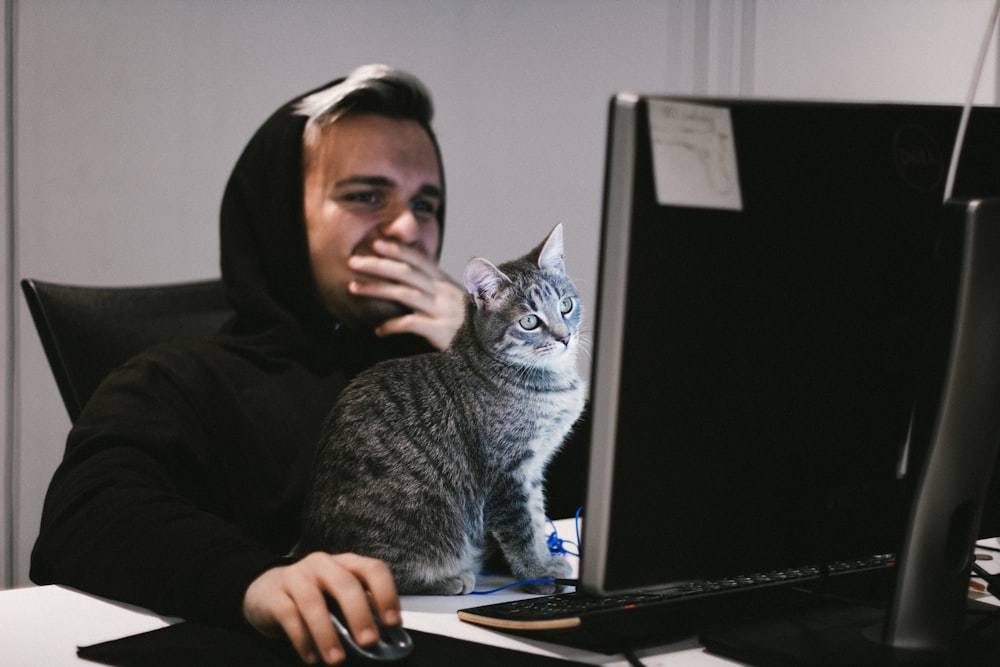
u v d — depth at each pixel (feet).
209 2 7.36
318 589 2.07
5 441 6.93
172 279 7.45
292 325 4.33
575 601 2.40
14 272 6.88
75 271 7.09
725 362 1.94
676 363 1.88
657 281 1.83
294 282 4.49
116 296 4.45
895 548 2.18
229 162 7.56
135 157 7.23
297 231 4.49
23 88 6.82
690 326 1.88
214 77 7.43
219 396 3.91
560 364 2.98
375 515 2.76
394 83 4.70
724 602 2.44
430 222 4.98
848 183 2.04
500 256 8.34
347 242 4.62
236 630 2.24
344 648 1.98
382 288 4.67
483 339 2.96
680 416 1.90
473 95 8.18
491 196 8.29
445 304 4.83
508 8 8.23
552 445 2.97
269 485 3.86
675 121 1.82
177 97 7.32
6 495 6.95
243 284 4.45
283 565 2.31
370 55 7.91
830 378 2.09
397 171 4.68
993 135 2.27
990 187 2.27
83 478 3.03
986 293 1.91
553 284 3.10
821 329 2.05
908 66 6.81
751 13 7.71
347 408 2.97
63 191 7.00
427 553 2.77
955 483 2.00
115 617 2.49
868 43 7.04
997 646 2.13
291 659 2.07
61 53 6.91
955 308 1.92
